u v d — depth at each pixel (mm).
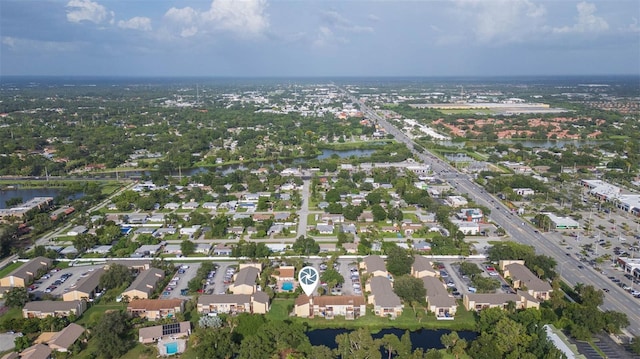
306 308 164375
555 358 129750
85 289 174250
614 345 145375
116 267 184250
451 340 143250
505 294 170625
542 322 150375
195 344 144125
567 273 196750
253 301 165625
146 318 161375
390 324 159375
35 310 161750
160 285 185000
